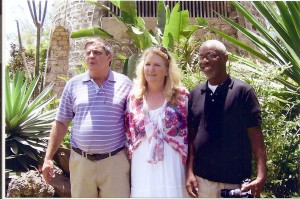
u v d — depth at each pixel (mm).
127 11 4453
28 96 4383
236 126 2467
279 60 3848
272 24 3973
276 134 3207
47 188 3654
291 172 3293
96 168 2648
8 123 4211
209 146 2484
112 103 2660
